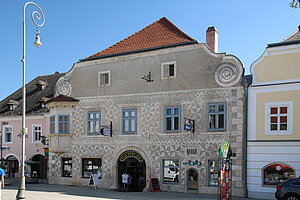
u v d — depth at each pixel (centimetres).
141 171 2417
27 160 3088
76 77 2636
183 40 2322
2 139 3384
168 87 2269
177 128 2214
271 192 1900
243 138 2005
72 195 1944
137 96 2370
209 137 2098
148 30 2625
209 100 2125
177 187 2159
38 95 3572
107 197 1861
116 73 2475
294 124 1884
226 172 1548
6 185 2591
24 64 1730
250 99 2017
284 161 1886
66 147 2572
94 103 2527
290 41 1934
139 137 2327
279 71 1955
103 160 2438
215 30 2486
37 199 1731
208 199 1788
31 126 3225
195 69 2194
